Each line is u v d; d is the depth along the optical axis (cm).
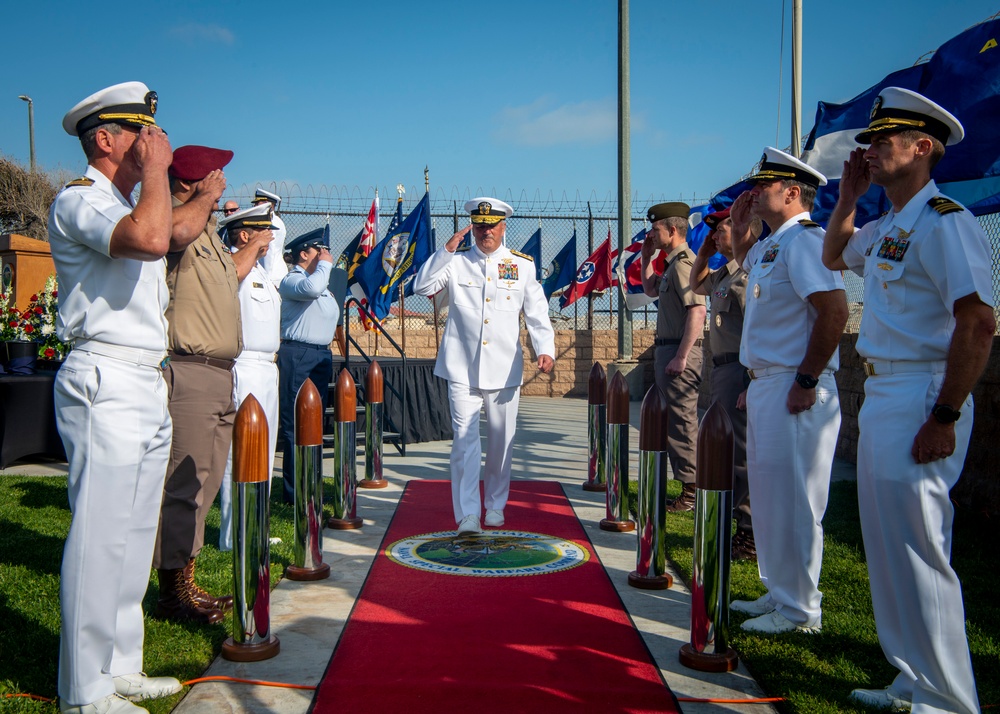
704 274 553
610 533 592
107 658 297
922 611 293
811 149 670
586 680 338
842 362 918
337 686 329
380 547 550
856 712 307
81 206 283
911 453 291
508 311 587
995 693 324
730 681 340
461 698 320
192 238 329
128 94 299
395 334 1714
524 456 950
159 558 392
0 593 416
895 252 300
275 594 448
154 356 306
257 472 354
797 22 976
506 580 477
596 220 1686
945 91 549
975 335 276
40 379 813
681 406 657
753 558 523
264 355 518
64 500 647
